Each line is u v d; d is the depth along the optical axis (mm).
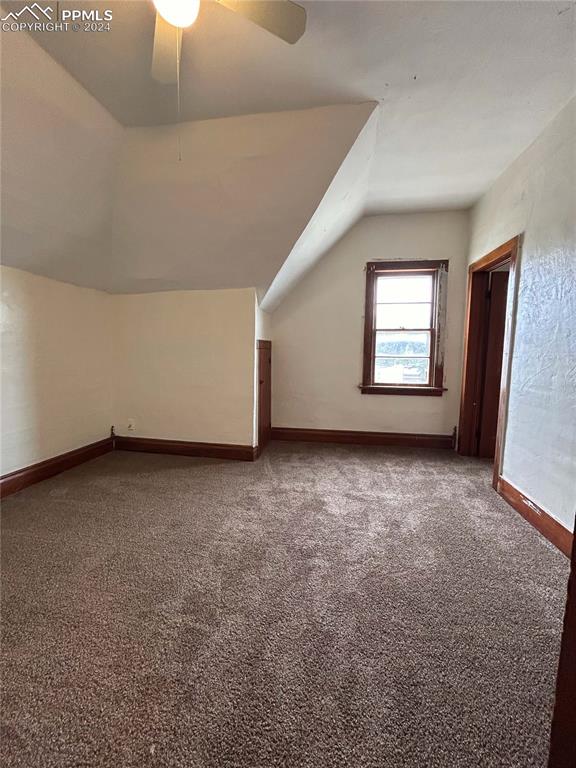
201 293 3057
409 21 1326
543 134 1988
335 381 3723
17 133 1597
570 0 1238
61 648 1160
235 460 3115
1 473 2309
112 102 1753
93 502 2248
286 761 856
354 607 1360
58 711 962
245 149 1978
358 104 1798
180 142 1982
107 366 3258
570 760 587
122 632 1228
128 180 2158
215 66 1538
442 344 3492
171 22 1214
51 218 2094
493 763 856
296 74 1595
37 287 2516
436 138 2121
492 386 3211
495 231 2668
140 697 1002
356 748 884
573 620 579
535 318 2031
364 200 3047
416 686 1043
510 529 1960
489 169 2498
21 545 1759
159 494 2381
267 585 1483
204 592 1436
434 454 3350
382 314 3643
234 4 1122
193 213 2320
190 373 3154
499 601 1404
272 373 3797
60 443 2773
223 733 914
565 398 1743
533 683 1058
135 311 3193
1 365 2279
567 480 1725
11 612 1312
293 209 2225
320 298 3666
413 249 3457
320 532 1914
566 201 1765
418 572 1580
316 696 1010
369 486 2561
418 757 868
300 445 3641
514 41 1418
